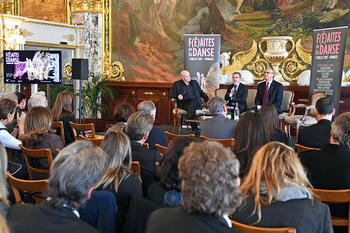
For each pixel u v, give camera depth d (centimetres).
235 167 127
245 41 946
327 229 165
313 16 870
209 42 906
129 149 229
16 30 878
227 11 956
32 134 326
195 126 841
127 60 1063
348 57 839
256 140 260
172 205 189
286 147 175
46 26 960
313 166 253
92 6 1041
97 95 1049
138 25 1043
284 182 165
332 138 266
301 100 881
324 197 221
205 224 122
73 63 804
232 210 126
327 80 782
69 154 150
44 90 1095
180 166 130
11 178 236
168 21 1016
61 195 142
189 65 916
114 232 194
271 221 165
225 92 879
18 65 802
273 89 785
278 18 908
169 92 1020
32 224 140
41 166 308
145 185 278
